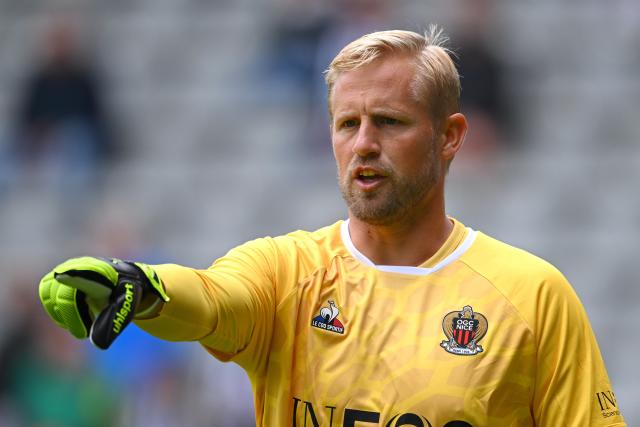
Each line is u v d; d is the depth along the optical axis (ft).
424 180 43.16
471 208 144.66
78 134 151.94
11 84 186.39
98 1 195.00
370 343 41.96
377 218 42.91
